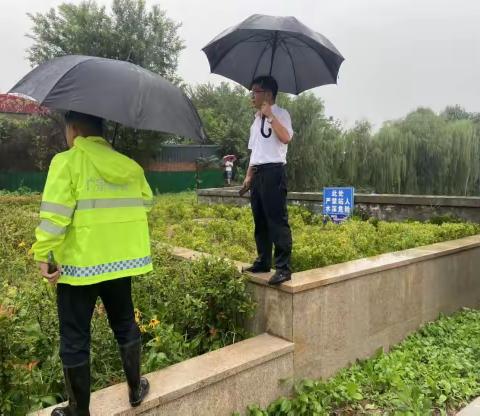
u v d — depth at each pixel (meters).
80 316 2.32
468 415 3.32
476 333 4.94
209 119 30.77
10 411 2.43
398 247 5.71
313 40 3.23
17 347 2.51
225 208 9.88
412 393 3.49
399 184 25.69
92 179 2.28
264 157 3.41
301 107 27.33
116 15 24.36
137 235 2.46
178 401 2.74
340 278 3.81
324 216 8.26
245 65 3.83
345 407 3.45
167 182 26.69
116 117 2.14
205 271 3.74
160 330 3.47
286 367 3.44
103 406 2.52
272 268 4.20
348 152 26.67
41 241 2.12
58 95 2.18
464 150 25.72
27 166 23.22
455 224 6.99
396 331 4.59
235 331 3.72
